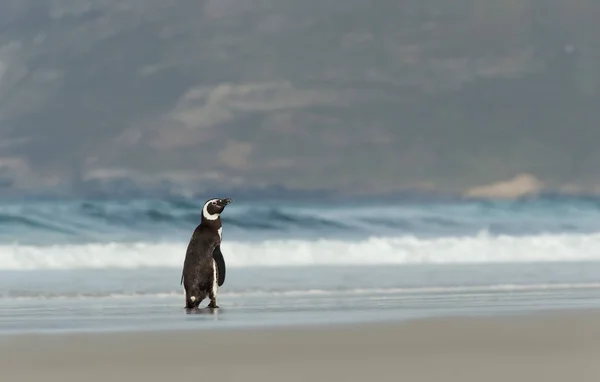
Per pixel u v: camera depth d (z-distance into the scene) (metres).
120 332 32.50
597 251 86.75
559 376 22.28
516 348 27.20
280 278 64.50
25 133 172.50
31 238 100.50
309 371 23.22
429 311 40.41
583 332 31.23
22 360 25.39
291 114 175.38
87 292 55.12
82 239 100.00
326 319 36.84
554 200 135.12
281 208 118.50
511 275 66.50
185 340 29.77
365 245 86.75
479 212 124.06
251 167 169.12
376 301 47.06
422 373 22.83
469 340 29.25
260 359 25.31
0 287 58.59
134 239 100.50
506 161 174.88
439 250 86.25
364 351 26.83
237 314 40.09
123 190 162.88
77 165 169.62
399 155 174.25
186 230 114.62
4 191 158.38
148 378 22.28
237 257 82.06
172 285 60.22
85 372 23.27
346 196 148.25
